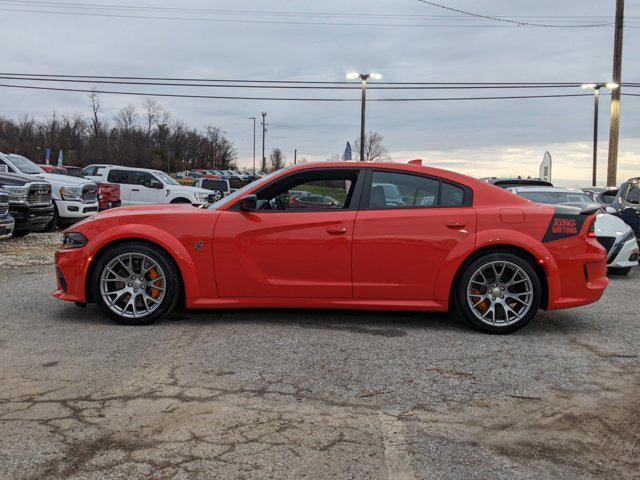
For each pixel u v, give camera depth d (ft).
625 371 13.20
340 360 13.60
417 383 12.16
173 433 9.53
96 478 8.07
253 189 16.85
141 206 18.24
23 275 25.77
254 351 14.20
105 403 10.75
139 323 16.52
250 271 16.25
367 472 8.39
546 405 11.09
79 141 252.42
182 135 319.47
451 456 8.96
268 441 9.32
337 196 16.75
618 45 74.49
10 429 9.57
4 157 46.65
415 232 16.02
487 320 16.20
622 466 8.75
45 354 13.75
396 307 16.31
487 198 16.47
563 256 16.05
